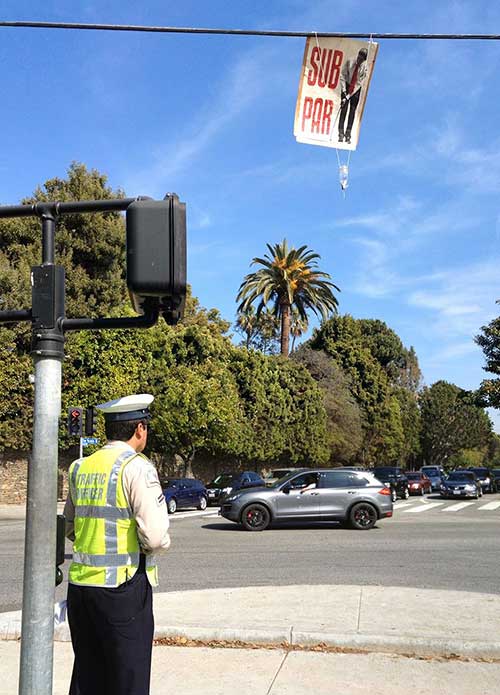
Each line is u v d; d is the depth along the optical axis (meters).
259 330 68.38
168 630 6.62
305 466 48.22
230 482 31.31
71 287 31.05
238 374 40.19
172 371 33.06
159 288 3.61
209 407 32.19
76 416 22.20
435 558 12.97
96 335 30.69
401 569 11.66
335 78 8.52
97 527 4.00
